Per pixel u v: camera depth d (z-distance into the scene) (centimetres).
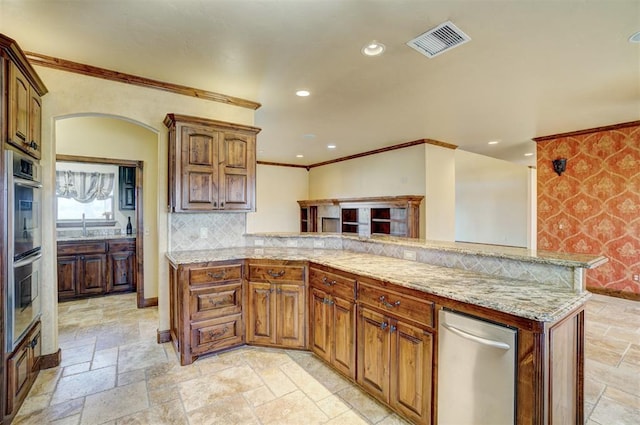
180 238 328
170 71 285
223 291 289
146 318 391
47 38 231
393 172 633
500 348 149
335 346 255
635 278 457
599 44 238
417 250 265
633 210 457
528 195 916
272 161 834
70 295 458
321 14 201
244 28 218
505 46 242
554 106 384
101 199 553
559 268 185
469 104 375
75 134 419
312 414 207
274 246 361
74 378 251
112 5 193
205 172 306
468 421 162
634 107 385
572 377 168
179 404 218
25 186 217
